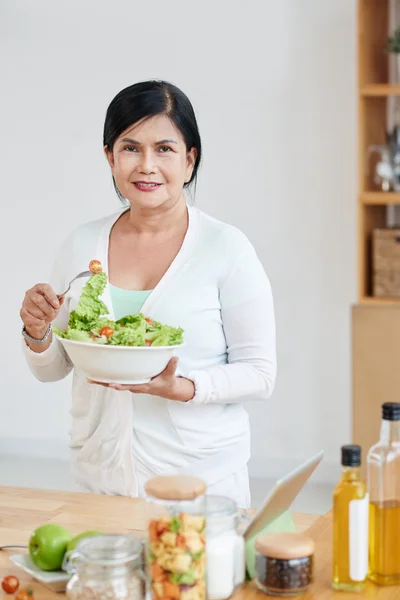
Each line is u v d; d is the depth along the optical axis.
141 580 1.32
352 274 4.45
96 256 2.15
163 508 1.31
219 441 2.08
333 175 4.43
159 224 2.11
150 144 1.97
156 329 1.83
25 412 4.98
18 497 1.85
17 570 1.50
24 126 4.79
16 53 4.75
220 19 4.48
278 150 4.47
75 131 4.73
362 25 3.86
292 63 4.41
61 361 2.16
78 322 1.89
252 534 1.44
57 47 4.70
